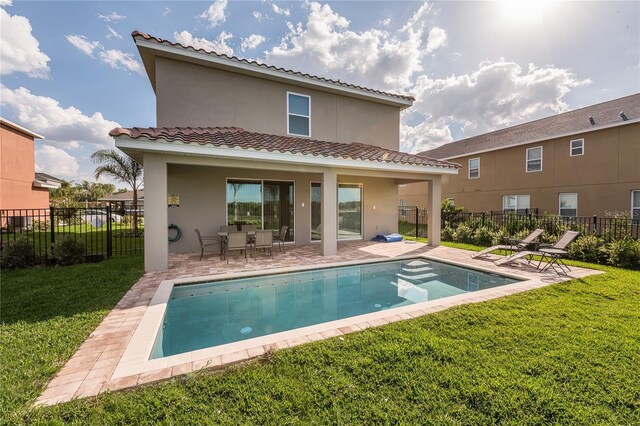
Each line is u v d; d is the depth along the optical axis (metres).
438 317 4.52
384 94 13.41
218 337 4.75
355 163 9.60
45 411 2.49
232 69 10.57
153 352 3.86
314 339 3.82
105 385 2.87
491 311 4.77
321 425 2.40
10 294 5.57
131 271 7.44
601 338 3.82
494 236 12.31
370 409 2.57
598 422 2.44
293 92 11.84
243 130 10.59
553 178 17.16
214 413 2.51
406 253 10.59
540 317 4.54
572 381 2.94
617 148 14.48
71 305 5.00
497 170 20.34
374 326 4.21
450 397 2.72
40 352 3.44
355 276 8.37
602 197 15.02
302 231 12.49
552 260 7.90
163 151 7.21
